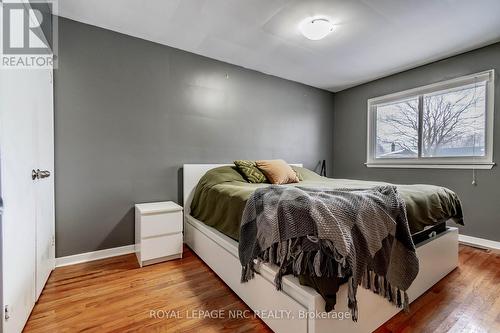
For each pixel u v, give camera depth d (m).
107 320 1.36
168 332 1.26
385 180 3.58
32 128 1.42
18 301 1.18
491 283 1.78
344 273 1.03
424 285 1.64
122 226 2.38
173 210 2.22
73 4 1.93
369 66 3.18
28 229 1.33
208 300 1.56
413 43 2.55
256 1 1.90
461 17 2.08
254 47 2.67
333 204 1.14
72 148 2.13
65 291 1.66
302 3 1.92
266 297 1.29
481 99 2.66
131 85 2.42
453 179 2.86
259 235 1.30
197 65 2.83
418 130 3.21
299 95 3.84
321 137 4.16
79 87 2.16
